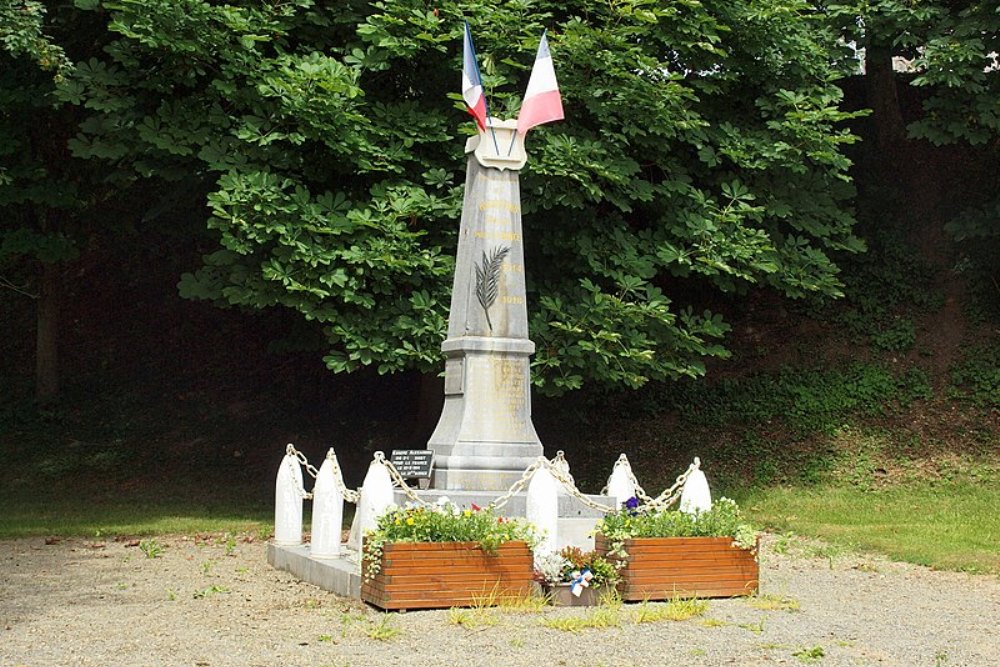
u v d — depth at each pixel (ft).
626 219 63.41
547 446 70.33
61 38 57.62
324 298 51.06
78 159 65.57
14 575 37.60
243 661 23.91
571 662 23.75
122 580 36.55
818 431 67.97
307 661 23.85
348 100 51.60
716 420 70.54
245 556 42.88
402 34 53.06
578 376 54.34
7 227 68.85
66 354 79.56
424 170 54.90
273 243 51.21
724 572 31.94
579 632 26.63
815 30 66.23
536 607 29.19
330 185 54.75
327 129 50.14
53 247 63.16
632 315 53.98
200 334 81.51
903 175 81.66
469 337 38.78
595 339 53.47
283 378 78.07
